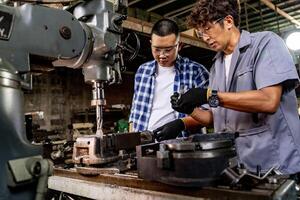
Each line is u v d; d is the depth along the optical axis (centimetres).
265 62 121
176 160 89
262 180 90
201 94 117
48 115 556
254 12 529
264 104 114
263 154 125
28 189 80
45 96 557
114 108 559
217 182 88
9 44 92
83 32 118
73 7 137
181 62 208
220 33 132
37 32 100
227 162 90
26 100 532
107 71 133
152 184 98
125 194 101
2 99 79
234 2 131
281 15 554
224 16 129
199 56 491
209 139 98
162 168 92
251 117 130
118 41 137
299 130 127
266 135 125
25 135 85
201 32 135
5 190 76
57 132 514
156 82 207
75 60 121
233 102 115
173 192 92
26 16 97
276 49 121
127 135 132
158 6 464
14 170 76
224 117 142
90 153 119
